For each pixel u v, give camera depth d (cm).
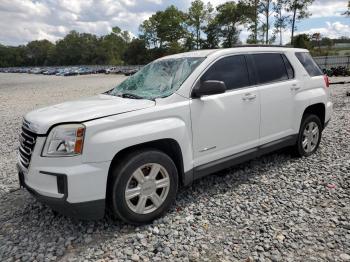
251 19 4350
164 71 454
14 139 865
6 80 5847
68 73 7306
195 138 405
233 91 445
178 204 420
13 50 16100
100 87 2911
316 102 568
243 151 464
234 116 441
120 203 348
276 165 544
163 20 8362
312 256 306
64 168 325
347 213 380
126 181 349
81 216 337
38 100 1973
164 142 384
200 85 409
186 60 452
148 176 367
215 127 423
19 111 1462
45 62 15700
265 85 488
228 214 391
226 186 470
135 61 9575
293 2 3650
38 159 337
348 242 324
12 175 575
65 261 317
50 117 346
